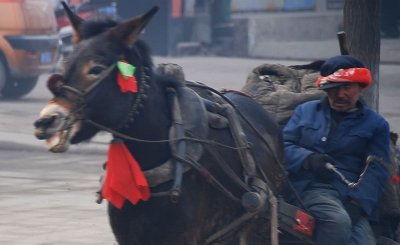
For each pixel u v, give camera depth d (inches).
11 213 658.2
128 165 356.2
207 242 381.1
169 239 361.1
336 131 427.5
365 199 414.3
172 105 371.2
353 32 664.4
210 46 1910.7
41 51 1230.3
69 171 837.8
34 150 946.1
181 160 362.0
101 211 670.5
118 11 1857.8
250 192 383.9
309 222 411.2
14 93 1274.6
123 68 344.2
